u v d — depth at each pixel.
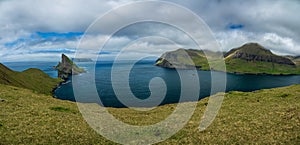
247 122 28.64
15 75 159.38
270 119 28.77
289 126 24.94
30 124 27.56
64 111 39.31
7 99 42.12
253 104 41.53
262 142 21.34
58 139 23.17
